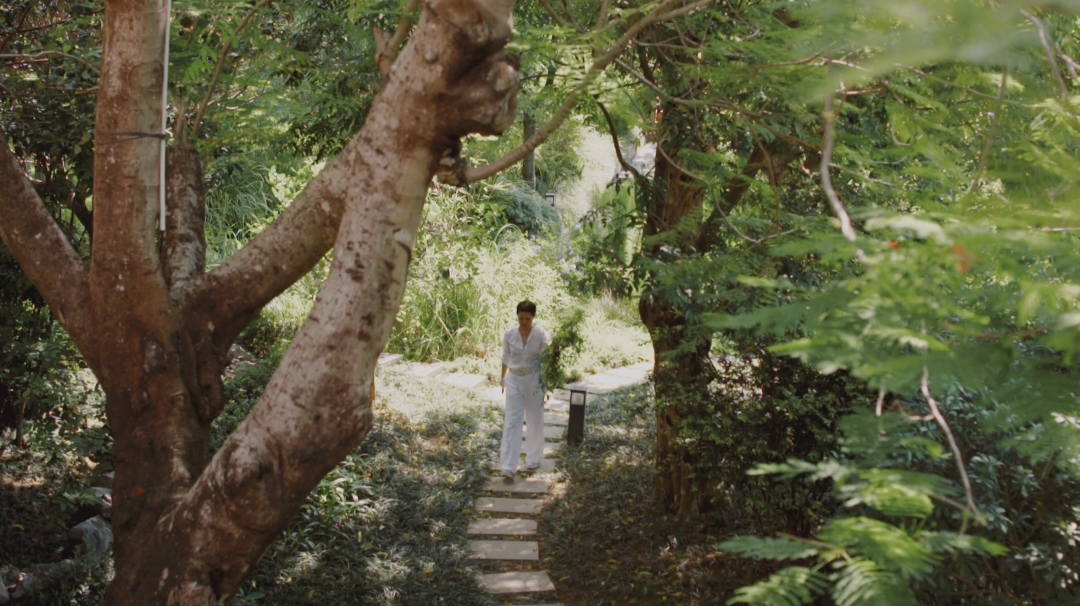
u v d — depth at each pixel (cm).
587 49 302
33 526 636
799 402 516
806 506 537
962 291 146
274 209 1259
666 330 617
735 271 291
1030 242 136
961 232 141
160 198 359
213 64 487
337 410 311
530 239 1427
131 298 359
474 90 290
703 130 494
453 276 1213
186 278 396
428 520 742
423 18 290
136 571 336
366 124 306
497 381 1152
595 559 706
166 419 366
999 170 201
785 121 451
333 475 751
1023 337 148
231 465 317
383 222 304
